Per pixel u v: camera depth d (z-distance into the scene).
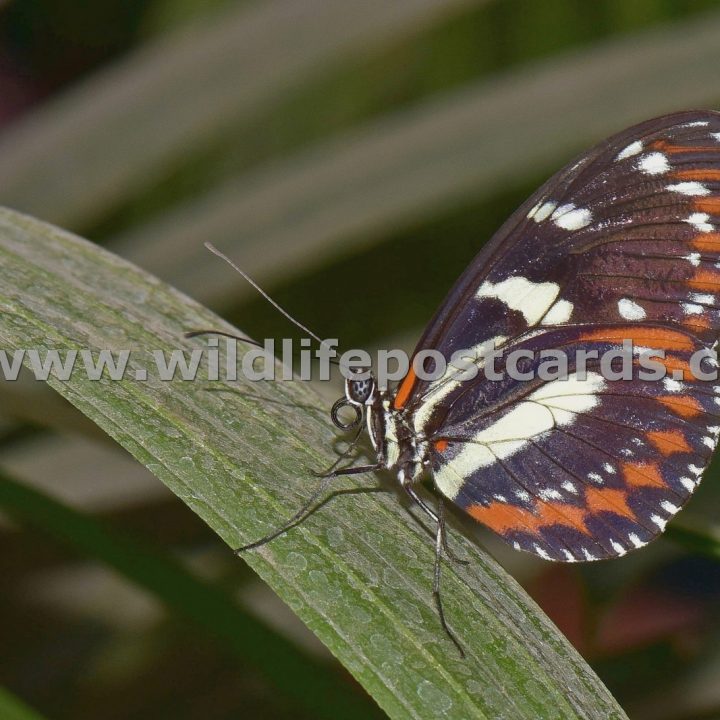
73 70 0.46
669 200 0.36
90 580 0.40
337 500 0.35
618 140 0.36
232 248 0.39
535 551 0.37
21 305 0.35
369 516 0.35
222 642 0.36
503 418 0.37
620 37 0.41
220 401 0.35
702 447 0.36
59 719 0.39
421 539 0.35
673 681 0.38
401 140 0.39
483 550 0.35
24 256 0.35
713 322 0.36
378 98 0.42
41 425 0.37
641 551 0.37
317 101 0.42
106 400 0.34
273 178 0.40
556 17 0.41
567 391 0.37
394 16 0.40
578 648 0.40
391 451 0.36
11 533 0.40
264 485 0.34
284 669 0.36
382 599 0.33
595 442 0.37
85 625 0.40
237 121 0.40
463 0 0.40
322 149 0.40
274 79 0.40
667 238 0.36
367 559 0.34
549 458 0.37
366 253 0.43
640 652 0.38
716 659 0.38
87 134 0.39
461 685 0.33
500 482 0.37
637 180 0.36
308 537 0.34
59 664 0.40
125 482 0.38
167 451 0.34
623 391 0.36
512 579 0.35
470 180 0.39
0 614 0.40
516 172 0.39
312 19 0.40
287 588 0.33
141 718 0.40
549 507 0.37
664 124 0.36
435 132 0.39
